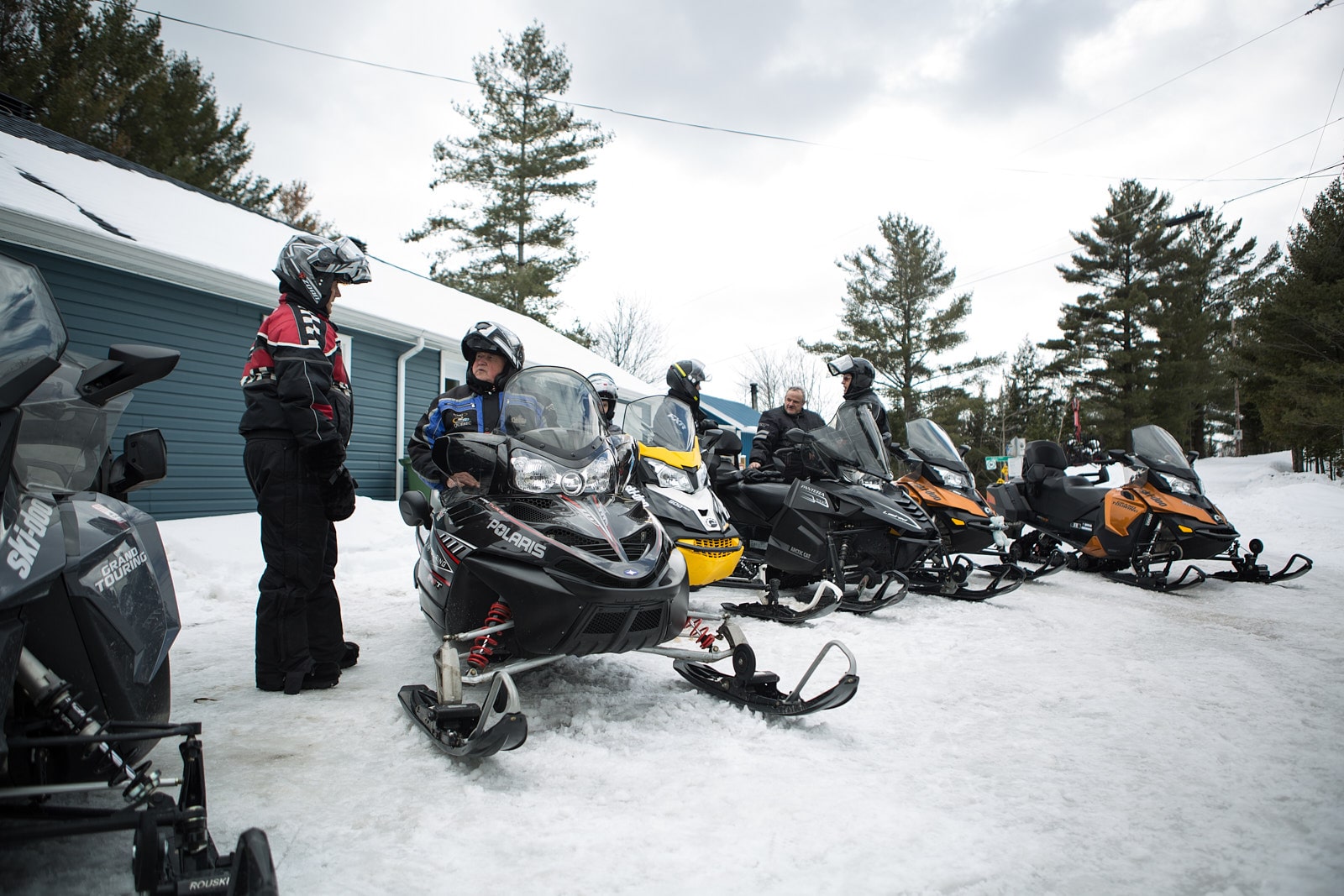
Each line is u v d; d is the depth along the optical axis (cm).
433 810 241
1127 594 713
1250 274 4484
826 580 521
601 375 654
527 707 344
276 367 334
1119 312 3909
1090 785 273
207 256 865
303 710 330
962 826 239
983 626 538
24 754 184
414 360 1205
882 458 616
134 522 244
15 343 177
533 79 2964
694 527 511
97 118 2080
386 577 663
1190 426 4109
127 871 198
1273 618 591
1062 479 873
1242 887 207
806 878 207
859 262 3784
